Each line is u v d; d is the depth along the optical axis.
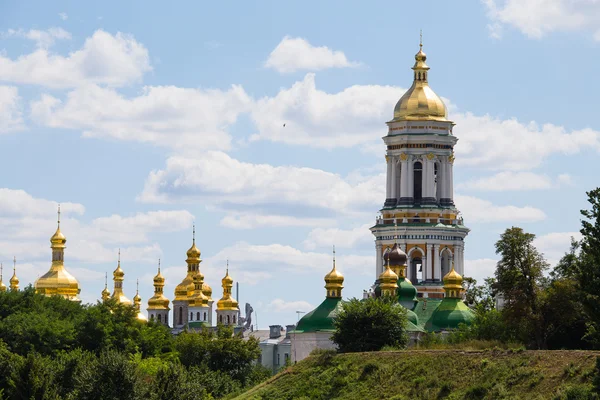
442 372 195.25
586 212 186.62
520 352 191.62
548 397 177.88
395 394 195.50
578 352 186.25
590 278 182.88
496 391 183.88
